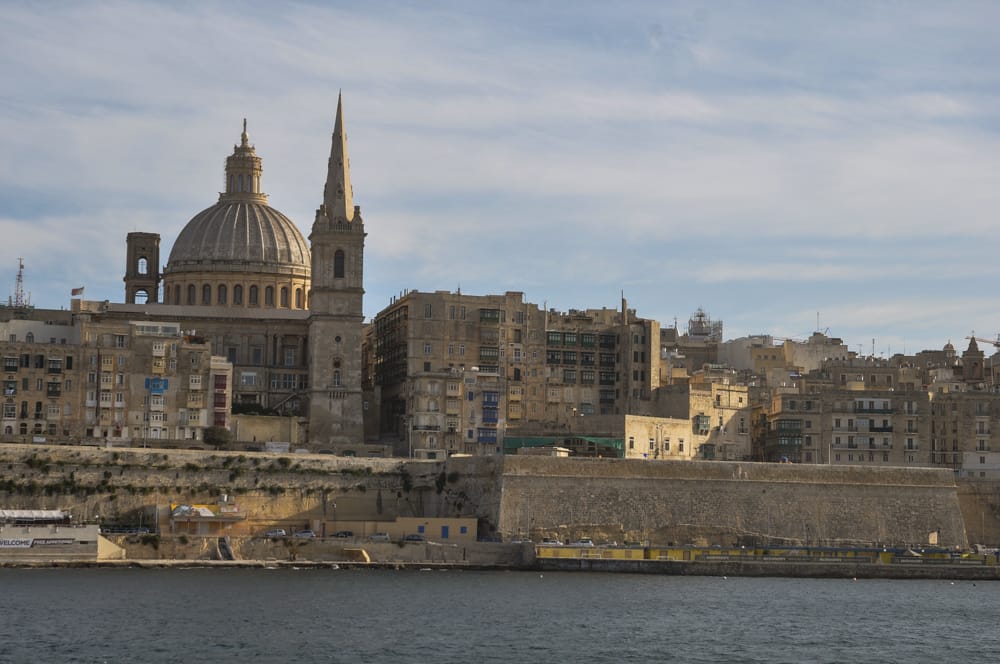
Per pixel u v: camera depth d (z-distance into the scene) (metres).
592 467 195.25
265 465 194.12
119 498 188.12
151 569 173.75
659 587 170.75
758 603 160.25
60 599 147.25
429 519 190.25
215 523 188.00
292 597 152.88
